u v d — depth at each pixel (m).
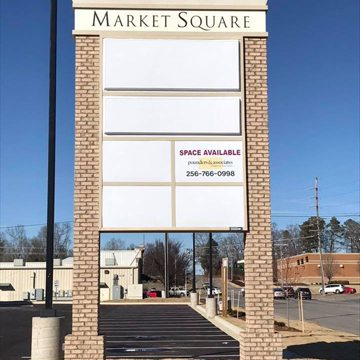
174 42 10.70
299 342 15.70
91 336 9.71
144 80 10.54
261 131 10.64
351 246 106.06
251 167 10.52
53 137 10.45
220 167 10.44
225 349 14.10
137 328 20.61
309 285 75.12
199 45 10.73
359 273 79.31
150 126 10.44
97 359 9.65
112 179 10.24
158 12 10.76
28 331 20.41
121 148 10.34
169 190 10.30
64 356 10.10
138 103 10.48
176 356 12.82
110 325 22.11
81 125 10.36
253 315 10.10
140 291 45.47
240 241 87.50
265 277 10.20
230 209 10.34
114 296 44.66
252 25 10.91
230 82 10.67
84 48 10.59
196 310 32.00
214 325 21.56
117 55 10.57
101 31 10.61
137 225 10.15
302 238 92.62
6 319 26.42
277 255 61.62
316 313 32.53
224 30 10.82
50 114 10.49
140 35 10.66
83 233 10.03
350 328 22.80
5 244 93.50
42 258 91.38
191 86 10.59
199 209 10.30
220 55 10.73
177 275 77.00
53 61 10.61
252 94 10.76
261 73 10.82
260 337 10.02
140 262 54.38
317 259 79.00
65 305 39.47
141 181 10.28
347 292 63.88
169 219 10.23
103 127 10.35
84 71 10.52
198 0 10.77
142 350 14.05
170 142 10.44
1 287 48.00
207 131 10.50
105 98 10.45
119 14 10.70
